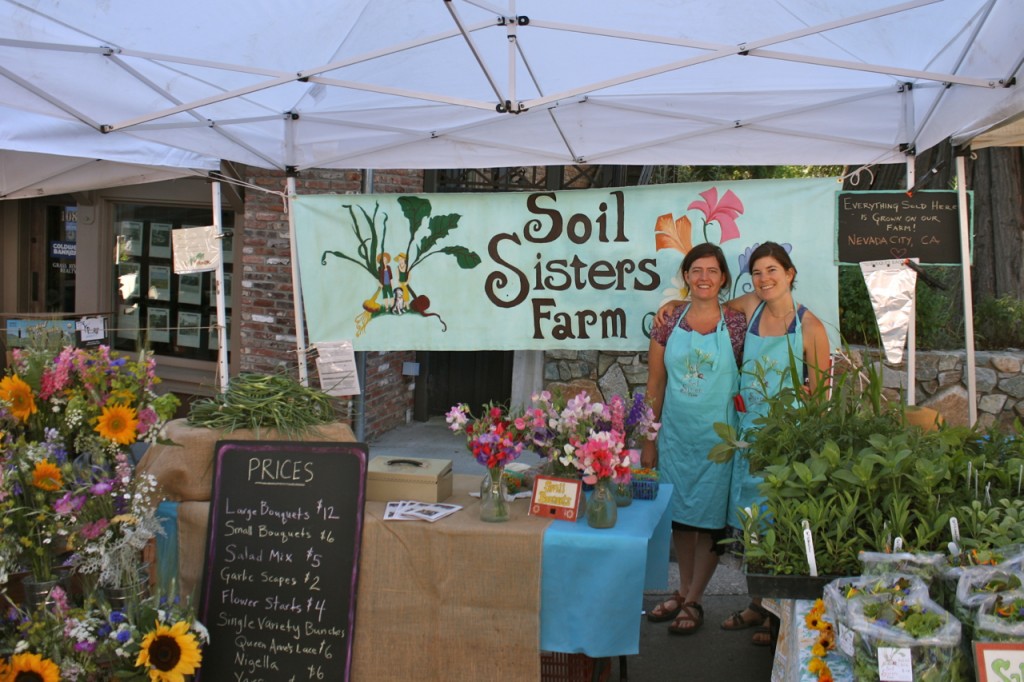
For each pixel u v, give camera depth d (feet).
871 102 15.88
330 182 23.89
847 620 8.11
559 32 14.58
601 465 11.56
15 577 11.25
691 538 15.98
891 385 22.35
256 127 16.97
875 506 9.85
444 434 26.30
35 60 13.28
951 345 24.03
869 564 8.77
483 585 11.48
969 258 15.29
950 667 7.65
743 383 14.83
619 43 14.96
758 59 15.16
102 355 11.48
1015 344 24.29
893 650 7.64
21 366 11.50
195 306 25.81
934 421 12.10
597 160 17.43
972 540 9.00
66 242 28.07
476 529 11.53
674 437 15.10
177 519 12.43
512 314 16.88
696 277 15.12
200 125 15.99
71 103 14.12
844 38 14.57
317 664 11.68
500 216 16.79
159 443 11.80
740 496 14.58
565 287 16.66
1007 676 7.53
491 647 11.45
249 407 12.73
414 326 17.11
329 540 11.91
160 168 19.20
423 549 11.68
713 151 16.99
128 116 14.90
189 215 25.85
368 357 24.63
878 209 15.58
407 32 14.80
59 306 28.30
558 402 12.48
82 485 10.94
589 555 11.30
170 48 14.29
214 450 12.46
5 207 28.22
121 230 26.68
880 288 15.56
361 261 17.17
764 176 29.04
